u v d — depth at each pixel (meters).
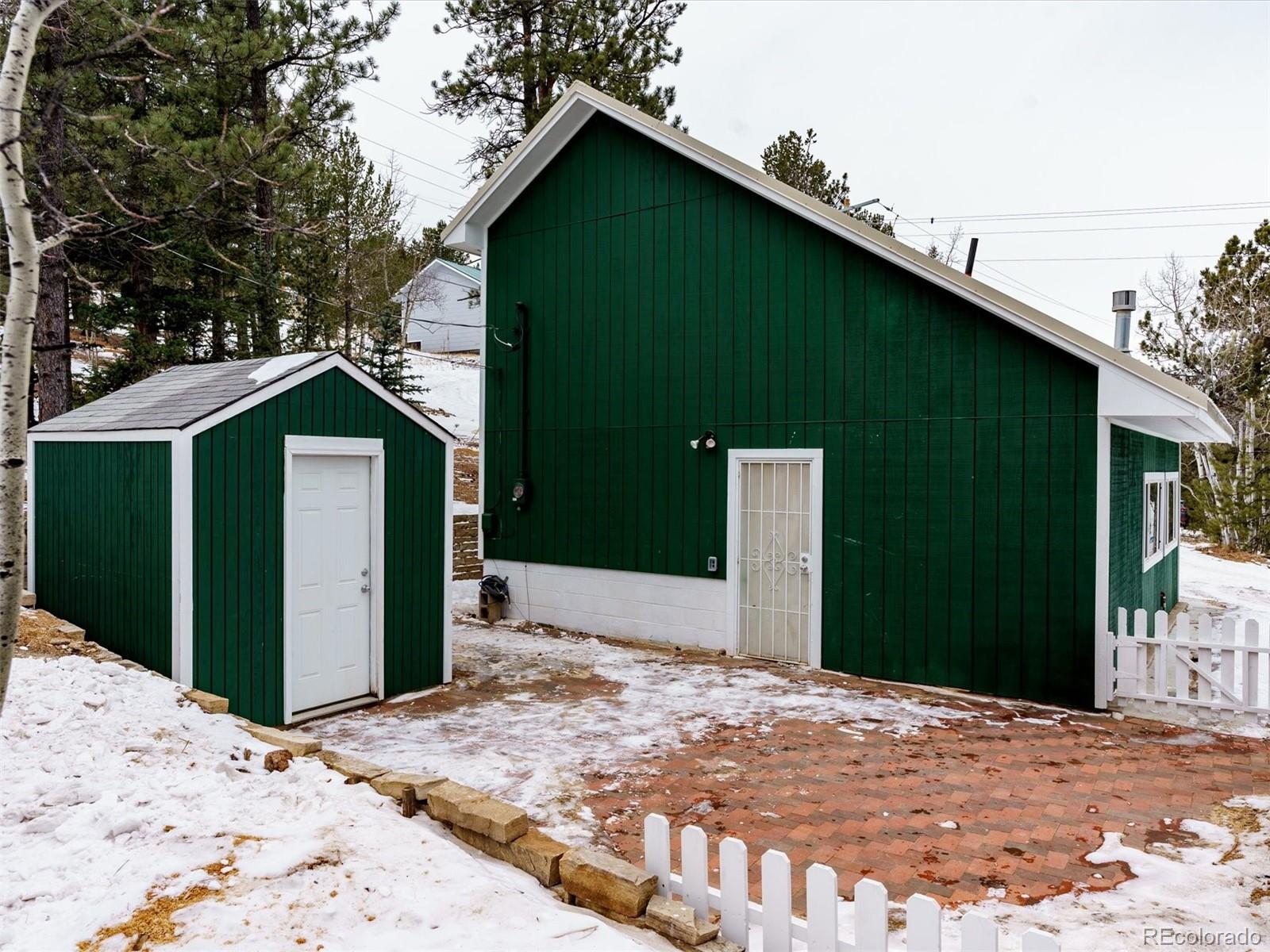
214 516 5.63
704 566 8.88
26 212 2.86
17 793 3.47
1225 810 4.40
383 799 3.83
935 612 7.32
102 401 7.21
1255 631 5.99
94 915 2.69
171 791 3.67
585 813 4.39
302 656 6.26
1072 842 4.01
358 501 6.73
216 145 10.05
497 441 10.85
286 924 2.69
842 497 7.87
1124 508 7.48
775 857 2.74
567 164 10.10
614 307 9.67
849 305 7.82
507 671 7.89
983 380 7.09
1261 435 19.61
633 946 2.70
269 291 14.58
